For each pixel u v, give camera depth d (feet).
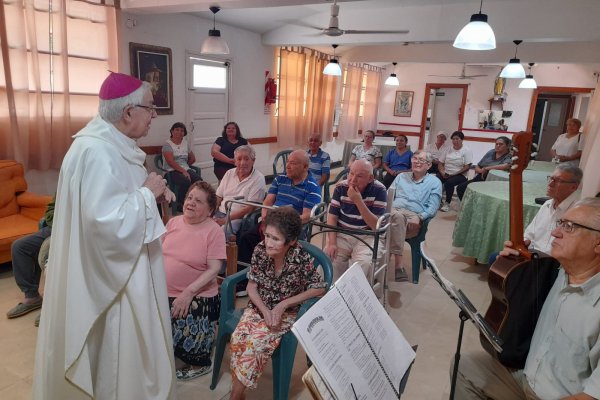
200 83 17.10
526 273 4.26
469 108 30.27
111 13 12.61
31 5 10.59
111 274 4.22
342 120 28.66
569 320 3.68
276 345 5.21
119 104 4.26
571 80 26.99
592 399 3.09
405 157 17.19
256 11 16.34
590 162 9.11
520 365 4.23
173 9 12.74
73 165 4.10
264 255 5.61
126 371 4.46
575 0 13.76
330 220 8.09
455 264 11.77
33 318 7.68
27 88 10.85
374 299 3.15
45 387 4.49
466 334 7.97
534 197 10.75
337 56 25.68
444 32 15.78
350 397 2.53
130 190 4.42
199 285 5.96
